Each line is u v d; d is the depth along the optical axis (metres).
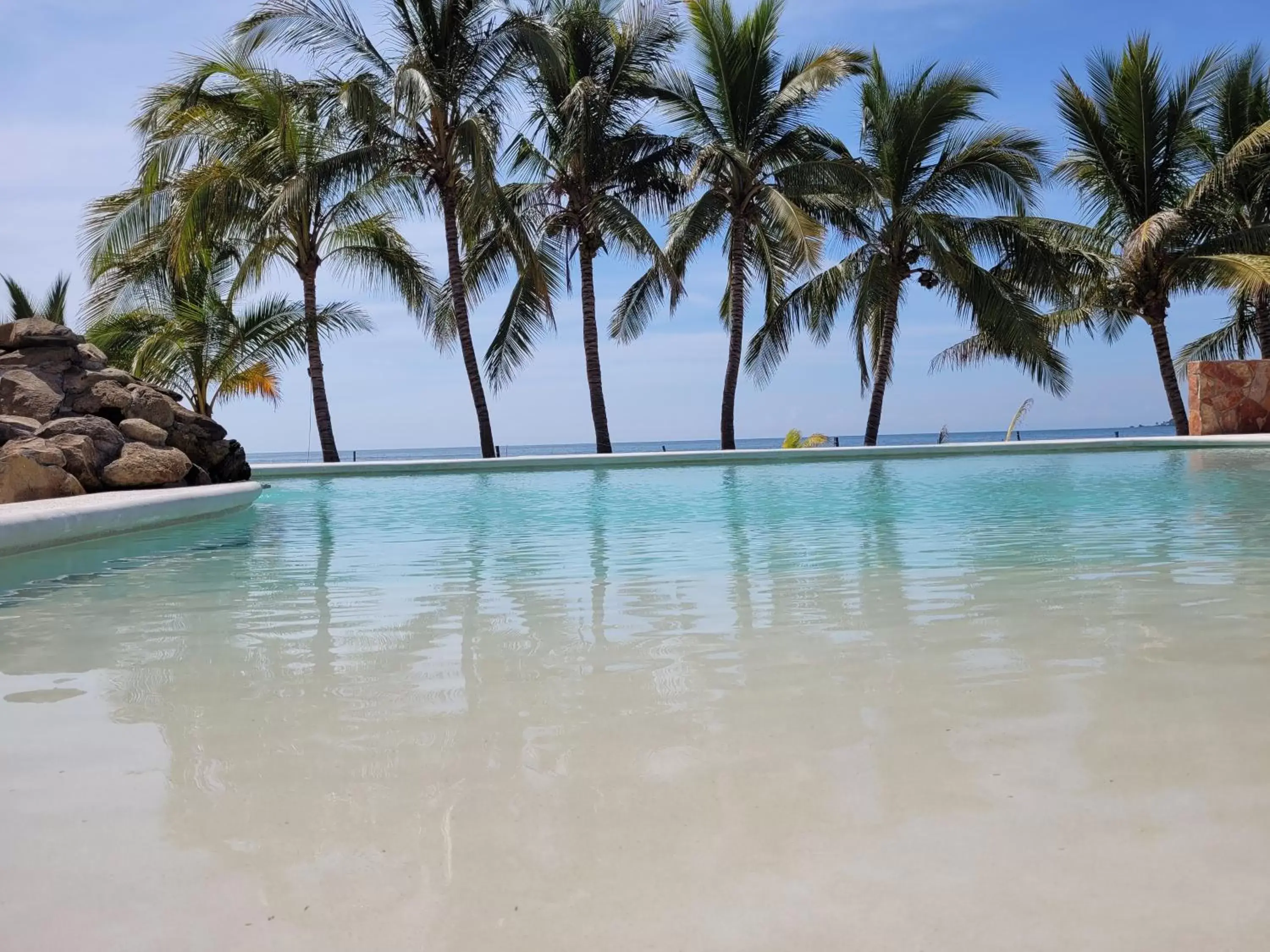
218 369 15.59
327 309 15.98
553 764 1.39
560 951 0.88
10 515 4.05
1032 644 2.10
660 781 1.31
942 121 15.55
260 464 11.41
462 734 1.56
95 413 7.70
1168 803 1.17
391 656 2.17
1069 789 1.23
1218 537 3.95
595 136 14.86
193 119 14.41
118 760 1.46
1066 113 16.88
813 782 1.29
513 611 2.71
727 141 15.81
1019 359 16.98
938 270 15.97
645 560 3.75
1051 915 0.92
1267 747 1.37
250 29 13.26
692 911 0.95
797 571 3.34
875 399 16.66
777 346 17.83
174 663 2.14
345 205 14.88
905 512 5.54
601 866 1.05
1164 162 16.48
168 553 4.30
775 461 12.03
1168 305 16.89
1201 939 0.87
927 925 0.91
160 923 0.95
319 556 4.15
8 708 1.78
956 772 1.31
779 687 1.80
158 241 15.38
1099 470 8.85
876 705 1.66
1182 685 1.72
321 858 1.09
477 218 13.83
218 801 1.28
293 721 1.66
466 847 1.11
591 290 15.81
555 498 7.29
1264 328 17.55
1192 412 13.97
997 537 4.18
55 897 1.01
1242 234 15.91
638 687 1.83
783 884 1.00
